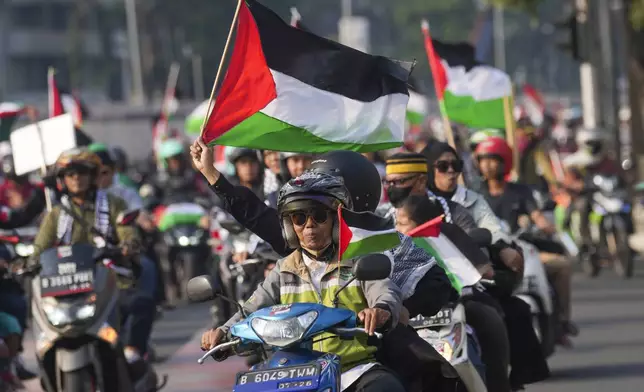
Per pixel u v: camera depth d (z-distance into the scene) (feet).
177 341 101.65
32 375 78.23
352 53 53.72
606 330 97.60
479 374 53.62
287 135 53.62
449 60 86.07
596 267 139.13
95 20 643.45
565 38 160.76
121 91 638.94
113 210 65.62
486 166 75.82
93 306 58.90
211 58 557.74
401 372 45.44
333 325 40.68
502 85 86.22
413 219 52.85
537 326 74.64
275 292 44.09
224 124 52.75
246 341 41.73
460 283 51.88
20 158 69.36
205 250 134.10
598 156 140.87
